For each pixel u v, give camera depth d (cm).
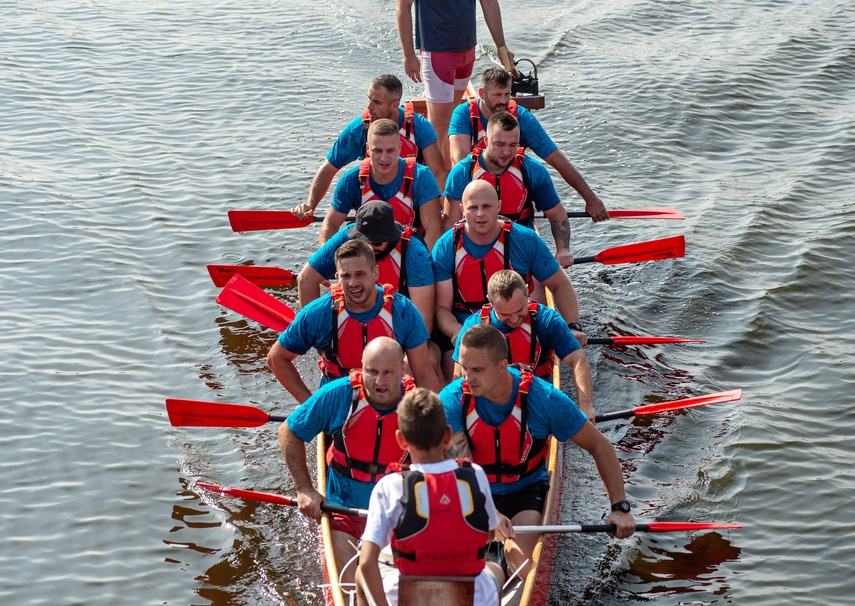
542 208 2114
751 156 3278
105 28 4372
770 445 1847
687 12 4725
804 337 2227
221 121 3494
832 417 1936
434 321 1809
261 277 2369
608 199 2995
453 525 1093
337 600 1278
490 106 2275
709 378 2089
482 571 1154
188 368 2122
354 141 2244
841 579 1528
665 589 1516
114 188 2942
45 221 2719
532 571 1326
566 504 1692
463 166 2053
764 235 2678
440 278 1794
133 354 2169
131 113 3522
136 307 2342
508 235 1759
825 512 1673
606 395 2031
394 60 4219
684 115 3559
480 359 1299
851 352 2156
